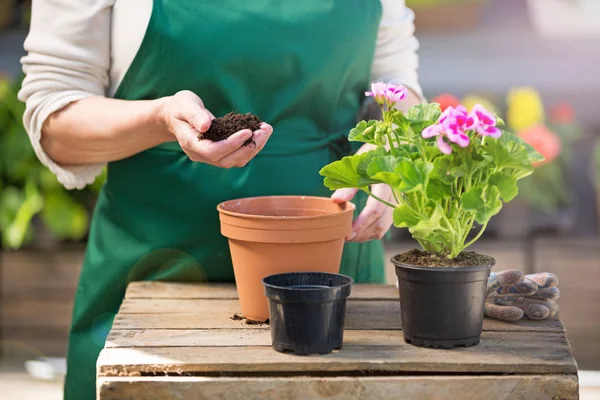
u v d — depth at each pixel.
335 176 1.39
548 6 3.72
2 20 3.67
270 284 1.33
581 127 3.78
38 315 3.31
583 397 2.95
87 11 1.66
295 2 1.69
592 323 3.28
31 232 3.31
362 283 1.88
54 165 1.78
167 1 1.65
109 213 1.81
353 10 1.74
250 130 1.42
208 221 1.74
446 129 1.24
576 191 3.67
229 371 1.27
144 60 1.68
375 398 1.25
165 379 1.25
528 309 1.50
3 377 3.14
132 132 1.61
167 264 1.78
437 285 1.32
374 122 1.44
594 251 3.29
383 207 1.67
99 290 1.80
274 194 1.74
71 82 1.69
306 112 1.77
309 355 1.30
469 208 1.26
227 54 1.67
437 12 3.65
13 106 3.35
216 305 1.60
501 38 3.65
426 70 3.71
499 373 1.28
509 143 1.30
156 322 1.49
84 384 1.80
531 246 3.32
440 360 1.29
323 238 1.46
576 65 3.68
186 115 1.46
